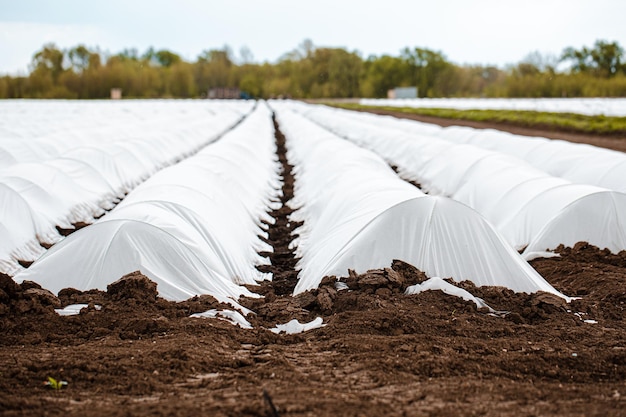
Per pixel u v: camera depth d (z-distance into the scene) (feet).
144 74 319.47
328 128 132.16
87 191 54.85
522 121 120.37
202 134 111.55
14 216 41.39
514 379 19.83
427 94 350.02
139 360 20.62
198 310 27.68
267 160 79.56
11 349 22.57
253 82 359.25
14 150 69.36
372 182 44.60
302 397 17.12
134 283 28.63
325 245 36.83
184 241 32.48
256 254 41.09
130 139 79.05
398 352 21.81
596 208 38.55
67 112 172.14
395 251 31.78
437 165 65.10
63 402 17.22
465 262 31.24
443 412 16.14
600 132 99.14
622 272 33.22
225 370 20.51
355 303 28.25
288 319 28.09
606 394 18.10
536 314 27.37
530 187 44.57
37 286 28.86
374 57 374.84
